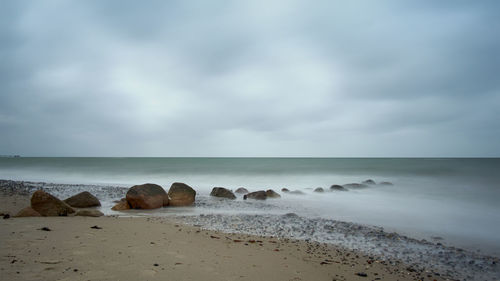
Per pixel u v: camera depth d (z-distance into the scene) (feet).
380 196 71.87
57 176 132.67
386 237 36.86
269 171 142.41
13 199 58.08
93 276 15.52
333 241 34.63
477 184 88.48
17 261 16.88
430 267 26.89
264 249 28.19
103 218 39.29
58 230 26.99
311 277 20.65
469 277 24.88
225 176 124.57
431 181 96.89
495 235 38.52
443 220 47.19
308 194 76.23
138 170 156.04
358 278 22.09
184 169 160.25
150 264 18.79
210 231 36.04
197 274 17.87
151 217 45.98
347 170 141.08
